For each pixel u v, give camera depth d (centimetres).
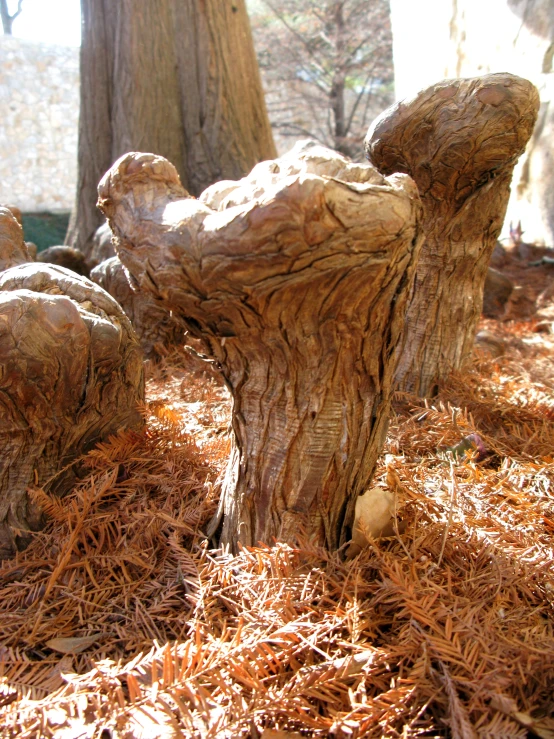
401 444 78
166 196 47
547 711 41
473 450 74
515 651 43
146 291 47
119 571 55
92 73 229
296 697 40
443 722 40
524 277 210
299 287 42
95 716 40
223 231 40
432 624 44
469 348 98
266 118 246
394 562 48
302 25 608
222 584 50
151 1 218
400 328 48
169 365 115
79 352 56
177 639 44
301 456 49
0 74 451
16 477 58
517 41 240
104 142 233
